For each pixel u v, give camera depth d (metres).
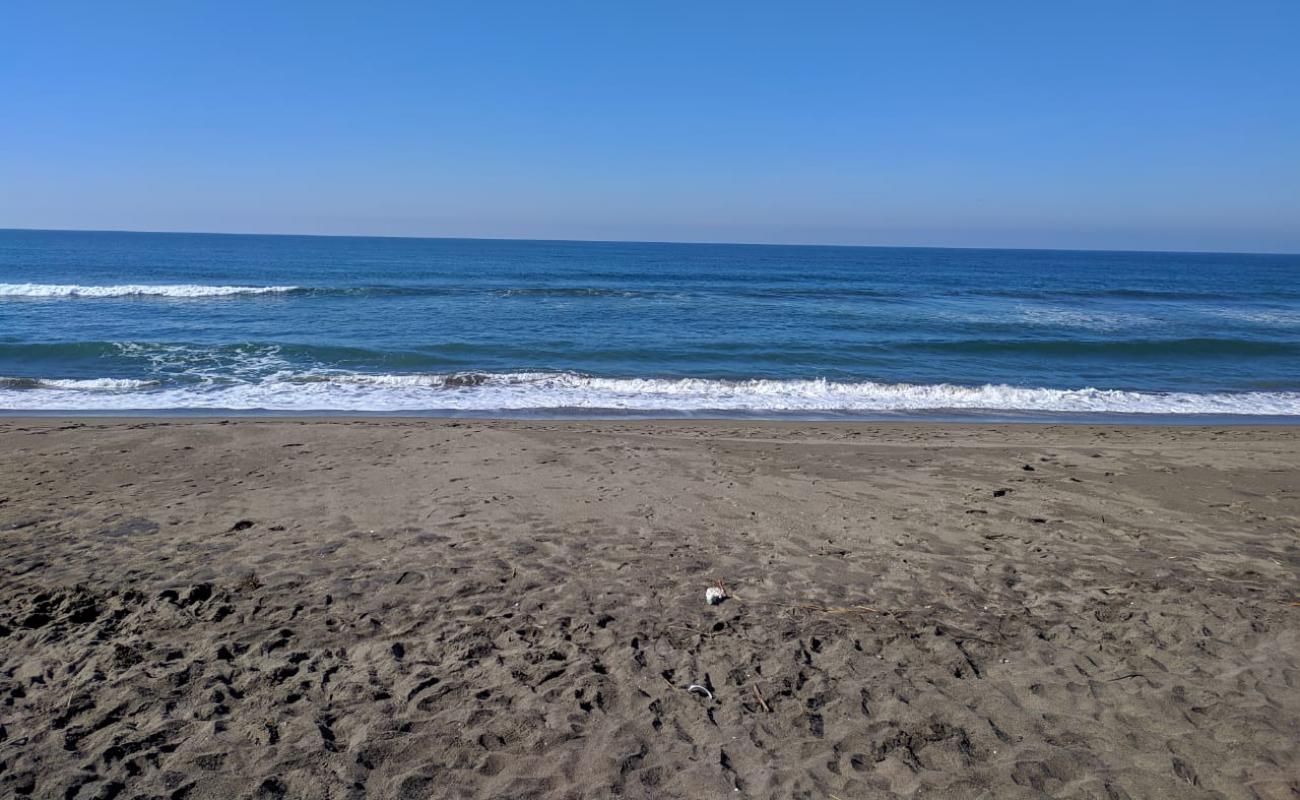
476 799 3.09
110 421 11.32
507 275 54.25
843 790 3.15
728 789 3.15
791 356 20.41
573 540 6.12
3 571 5.33
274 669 4.03
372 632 4.47
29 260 60.62
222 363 17.28
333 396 14.43
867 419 13.74
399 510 6.86
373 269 58.28
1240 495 7.66
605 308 30.48
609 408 14.06
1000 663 4.16
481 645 4.30
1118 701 3.78
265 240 167.75
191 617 4.63
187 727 3.51
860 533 6.41
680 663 4.14
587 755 3.36
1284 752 3.34
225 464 8.54
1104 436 11.65
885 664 4.14
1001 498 7.50
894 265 92.88
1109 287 55.09
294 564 5.52
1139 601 4.97
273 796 3.08
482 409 13.73
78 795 3.04
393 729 3.52
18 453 8.88
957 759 3.34
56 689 3.82
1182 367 20.09
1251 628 4.52
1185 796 3.09
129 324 22.77
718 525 6.59
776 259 106.19
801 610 4.84
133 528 6.30
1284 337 25.30
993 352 21.97
